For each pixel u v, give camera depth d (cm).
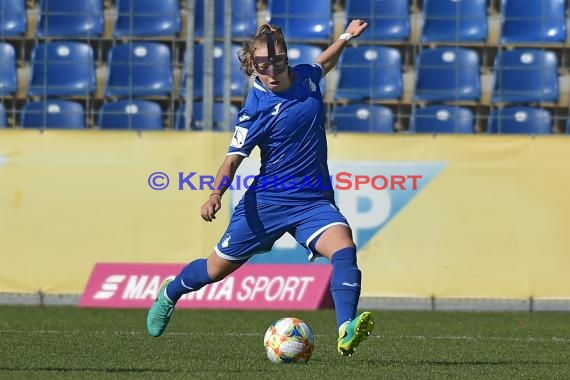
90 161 4312
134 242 4312
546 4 5112
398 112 5109
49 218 4312
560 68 5103
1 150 4303
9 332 3288
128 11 5103
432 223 4338
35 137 4312
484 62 5125
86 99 5056
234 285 4347
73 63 4872
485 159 4334
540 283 4338
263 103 2181
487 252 4338
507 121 5050
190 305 4338
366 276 4331
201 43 5078
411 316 4141
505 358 2658
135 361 2416
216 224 4288
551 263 4331
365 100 5072
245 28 5131
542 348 2978
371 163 4328
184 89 5028
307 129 2200
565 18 4962
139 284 4309
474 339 3272
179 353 2648
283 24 5112
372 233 4325
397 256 4328
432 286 4338
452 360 2575
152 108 5028
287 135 2188
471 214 4338
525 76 5062
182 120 4978
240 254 2273
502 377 2127
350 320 2084
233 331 3422
